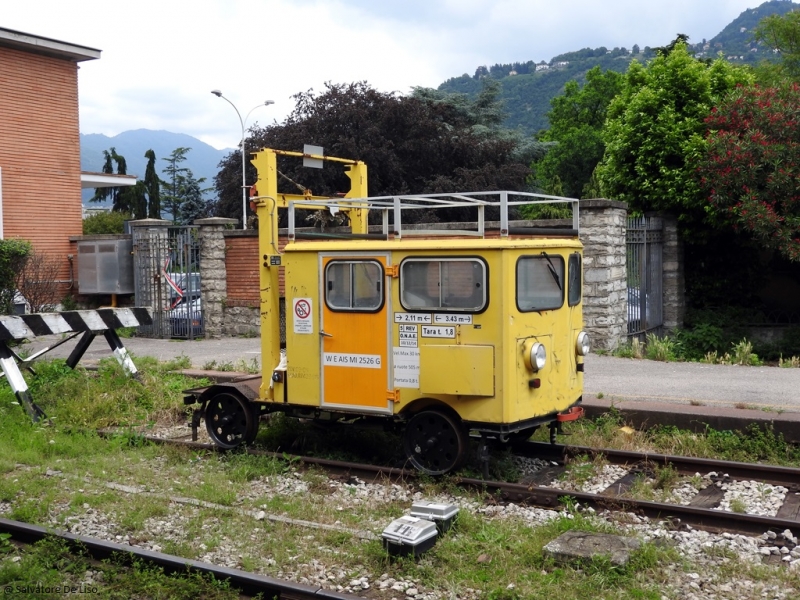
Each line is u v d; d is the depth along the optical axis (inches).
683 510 270.7
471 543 248.5
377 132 1306.6
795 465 343.0
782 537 252.7
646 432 392.5
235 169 1529.3
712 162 705.6
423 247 310.8
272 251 357.7
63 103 992.2
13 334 436.1
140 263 808.3
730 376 505.0
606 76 2114.9
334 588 221.5
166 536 261.6
